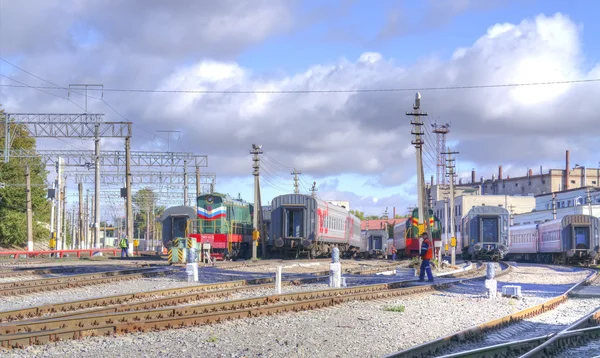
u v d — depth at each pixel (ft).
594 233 175.11
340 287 74.79
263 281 82.38
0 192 232.32
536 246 203.62
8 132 158.30
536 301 68.28
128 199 181.88
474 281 97.60
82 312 49.49
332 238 178.29
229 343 39.37
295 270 117.39
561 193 334.03
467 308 61.00
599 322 50.55
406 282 84.79
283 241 159.12
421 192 121.90
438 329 47.47
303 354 36.68
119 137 167.02
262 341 40.29
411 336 43.86
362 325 48.19
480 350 35.22
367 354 37.27
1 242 233.55
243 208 178.29
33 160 237.25
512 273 122.01
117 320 44.88
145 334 41.63
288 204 160.86
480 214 186.39
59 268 106.83
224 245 155.12
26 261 148.36
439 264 128.57
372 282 90.74
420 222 121.39
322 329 45.70
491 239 184.96
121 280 84.99
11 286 74.13
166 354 35.91
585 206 273.75
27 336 37.58
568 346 39.93
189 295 61.31
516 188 441.27
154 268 109.40
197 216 157.99
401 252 212.84
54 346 37.27
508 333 46.16
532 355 34.32
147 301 55.62
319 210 162.81
